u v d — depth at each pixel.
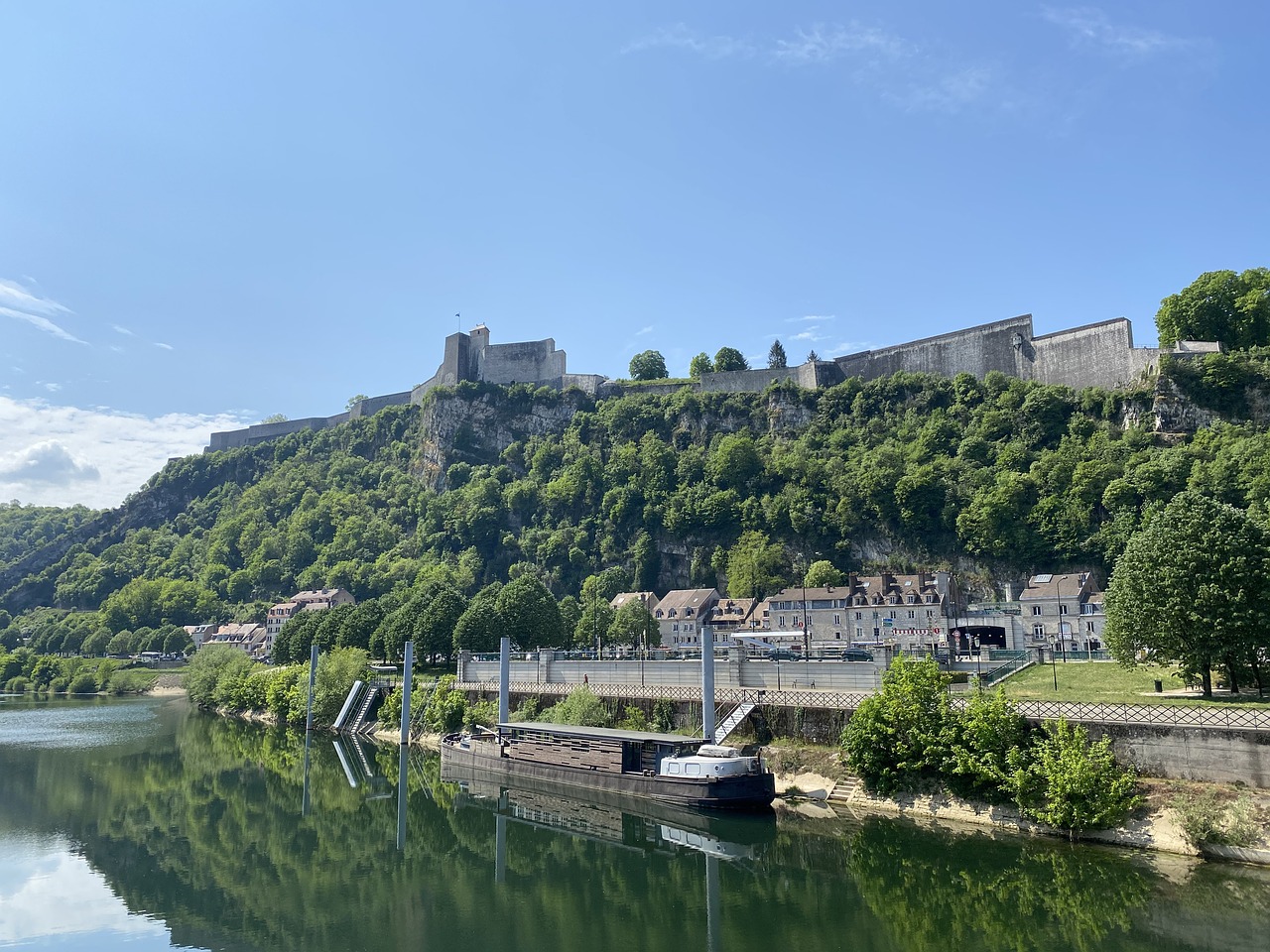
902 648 71.62
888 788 47.06
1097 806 39.00
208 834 52.53
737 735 56.97
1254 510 58.03
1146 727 40.56
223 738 92.19
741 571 148.75
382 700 95.25
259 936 35.50
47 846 50.00
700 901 37.72
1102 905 33.62
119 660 171.50
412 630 106.38
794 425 181.25
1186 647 44.84
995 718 43.34
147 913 38.50
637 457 186.12
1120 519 122.06
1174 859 36.56
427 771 72.19
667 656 89.00
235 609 198.00
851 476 154.88
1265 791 36.91
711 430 189.12
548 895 39.66
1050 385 153.38
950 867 38.72
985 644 94.12
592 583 159.75
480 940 34.50
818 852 42.62
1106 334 148.62
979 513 134.88
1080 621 101.50
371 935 35.38
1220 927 30.81
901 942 32.22
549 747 63.00
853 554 148.50
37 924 37.16
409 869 44.84
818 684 58.09
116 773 72.12
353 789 65.06
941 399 166.38
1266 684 46.72
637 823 52.16
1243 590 43.53
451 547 190.25
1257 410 127.75
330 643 121.06
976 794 44.06
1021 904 34.62
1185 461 122.12
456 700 80.19
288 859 47.12
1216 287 140.88
